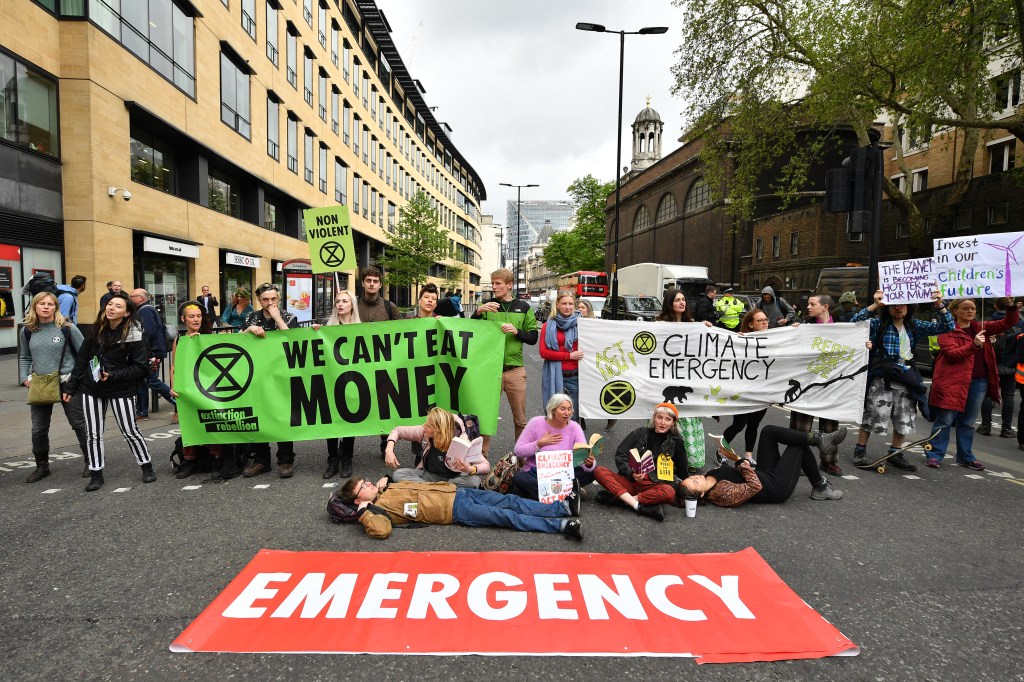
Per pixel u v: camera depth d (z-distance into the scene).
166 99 17.11
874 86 15.65
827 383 6.02
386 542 3.94
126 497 4.86
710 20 16.66
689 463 5.56
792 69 17.34
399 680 2.53
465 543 3.93
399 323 5.58
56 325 5.31
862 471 5.82
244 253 22.91
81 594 3.26
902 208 18.36
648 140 63.31
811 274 29.62
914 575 3.56
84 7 13.77
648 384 5.99
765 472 4.79
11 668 2.61
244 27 22.50
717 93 17.77
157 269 17.36
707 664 2.66
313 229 7.77
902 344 5.92
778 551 3.87
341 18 34.44
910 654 2.77
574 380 6.44
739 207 19.20
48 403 5.29
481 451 4.65
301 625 2.91
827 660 2.71
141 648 2.77
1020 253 5.77
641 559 3.64
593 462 4.70
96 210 14.22
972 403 5.92
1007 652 2.80
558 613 3.02
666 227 46.44
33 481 5.26
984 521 4.45
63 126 13.92
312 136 30.50
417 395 5.60
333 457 5.50
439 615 3.00
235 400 5.40
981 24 13.20
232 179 23.08
